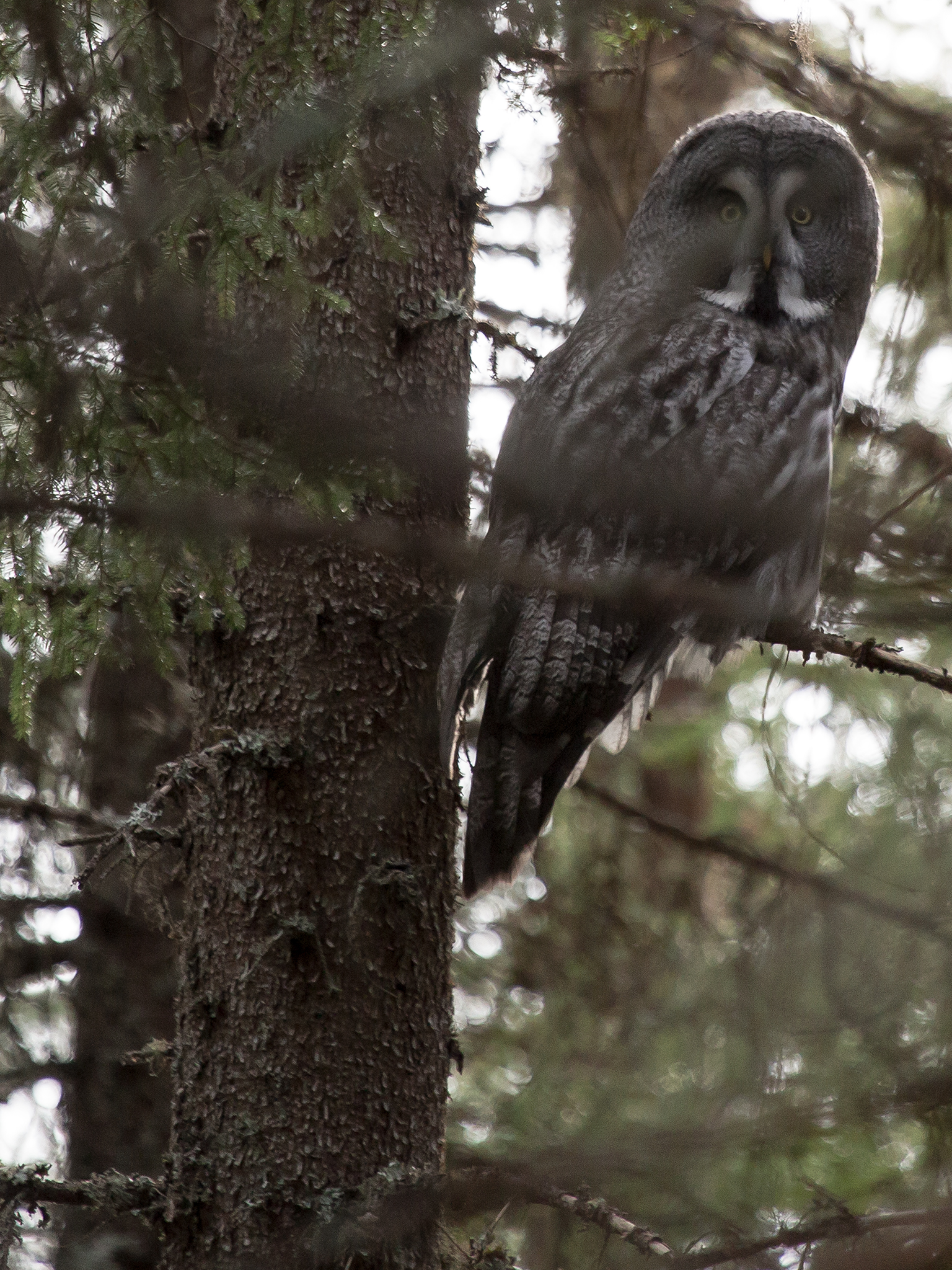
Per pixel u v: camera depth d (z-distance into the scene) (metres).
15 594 6.80
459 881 9.13
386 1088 7.74
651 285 10.95
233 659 8.05
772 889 13.29
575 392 10.07
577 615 9.21
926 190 10.23
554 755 9.30
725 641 10.60
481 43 6.59
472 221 8.71
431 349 8.35
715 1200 9.76
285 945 7.73
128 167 6.48
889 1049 10.73
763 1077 11.14
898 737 12.01
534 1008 13.71
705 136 11.16
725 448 9.96
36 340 6.21
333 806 7.91
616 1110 11.88
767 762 10.77
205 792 7.92
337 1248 7.30
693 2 8.57
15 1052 12.25
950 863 11.45
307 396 6.53
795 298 10.79
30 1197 7.20
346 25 7.52
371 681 8.06
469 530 8.67
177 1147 7.67
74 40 6.42
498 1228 10.31
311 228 6.62
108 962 12.14
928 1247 8.09
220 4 8.23
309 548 8.06
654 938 13.78
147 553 6.75
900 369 10.48
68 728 12.43
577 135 10.73
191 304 6.25
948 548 9.62
